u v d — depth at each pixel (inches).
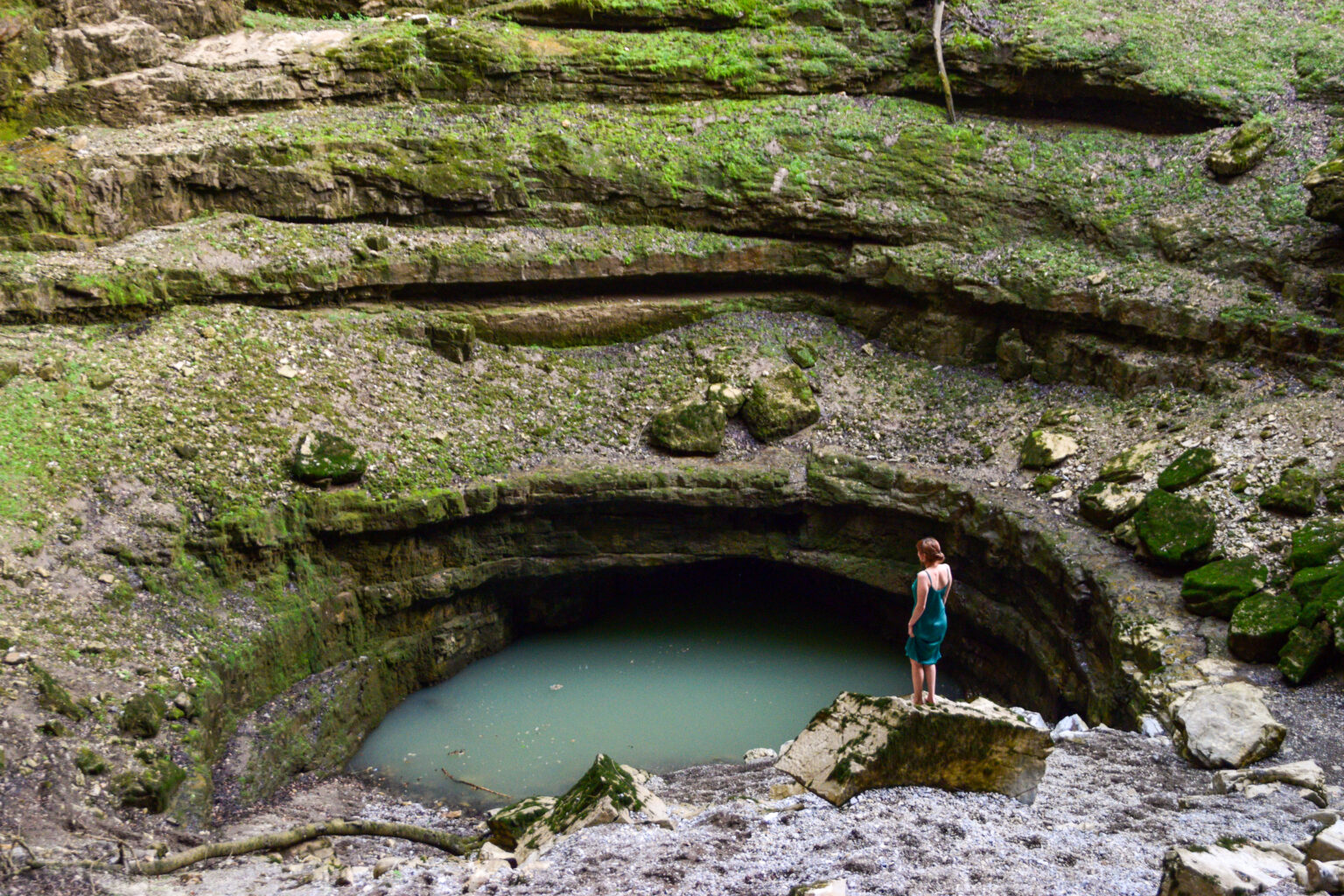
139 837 360.8
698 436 658.8
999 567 577.3
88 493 494.0
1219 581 450.3
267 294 633.0
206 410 557.0
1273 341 561.6
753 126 760.3
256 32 756.0
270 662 502.6
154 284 599.2
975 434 652.1
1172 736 388.2
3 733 372.2
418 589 585.6
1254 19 777.6
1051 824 294.7
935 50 767.7
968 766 313.0
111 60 688.4
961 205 729.6
